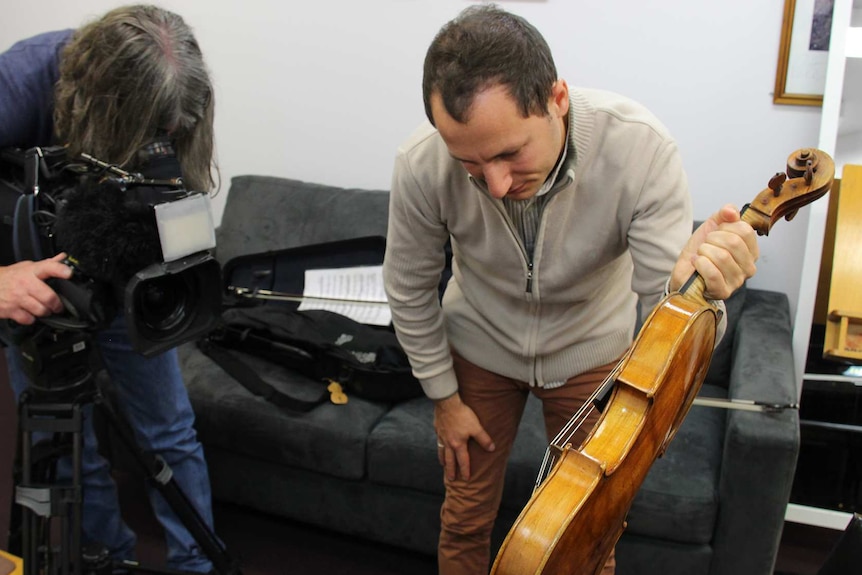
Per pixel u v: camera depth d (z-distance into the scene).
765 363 1.82
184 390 1.82
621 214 1.23
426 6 2.38
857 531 1.14
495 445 1.54
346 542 2.12
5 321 1.33
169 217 1.22
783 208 1.00
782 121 2.13
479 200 1.25
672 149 1.19
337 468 1.94
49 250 1.31
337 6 2.48
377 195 2.41
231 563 1.65
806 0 2.00
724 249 0.93
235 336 2.19
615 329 1.42
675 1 2.11
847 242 1.89
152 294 1.30
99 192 1.23
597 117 1.18
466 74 0.98
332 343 2.05
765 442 1.60
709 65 2.14
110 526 1.79
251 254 2.45
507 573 0.79
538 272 1.32
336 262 2.39
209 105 1.38
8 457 2.40
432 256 1.40
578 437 1.44
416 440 1.86
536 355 1.42
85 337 1.36
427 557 2.06
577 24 2.23
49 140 1.47
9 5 2.95
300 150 2.70
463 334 1.50
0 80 1.39
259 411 1.98
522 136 1.02
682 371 0.93
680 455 1.82
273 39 2.59
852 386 1.97
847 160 1.97
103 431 1.62
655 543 1.75
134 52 1.22
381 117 2.56
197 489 1.83
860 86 1.92
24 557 1.39
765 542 1.68
